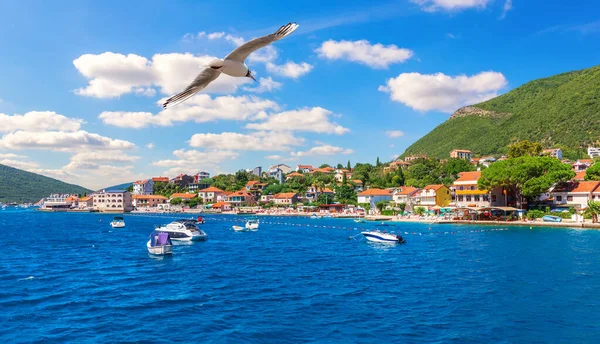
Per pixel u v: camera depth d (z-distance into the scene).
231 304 28.00
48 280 36.62
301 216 151.38
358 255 51.34
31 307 27.64
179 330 22.81
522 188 86.44
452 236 70.94
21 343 21.06
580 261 41.91
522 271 37.53
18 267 43.88
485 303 27.53
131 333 22.38
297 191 193.50
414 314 25.45
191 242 67.81
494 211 95.62
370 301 28.53
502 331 22.27
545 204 92.75
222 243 66.94
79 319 24.95
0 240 73.88
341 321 24.23
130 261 47.75
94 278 37.47
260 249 58.53
